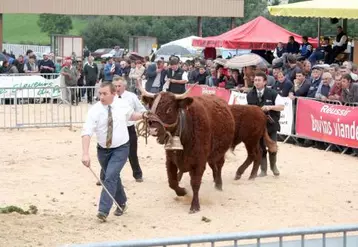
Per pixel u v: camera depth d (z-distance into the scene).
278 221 9.88
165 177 12.94
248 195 11.45
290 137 17.73
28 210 10.20
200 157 10.19
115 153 9.70
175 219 9.90
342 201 11.21
